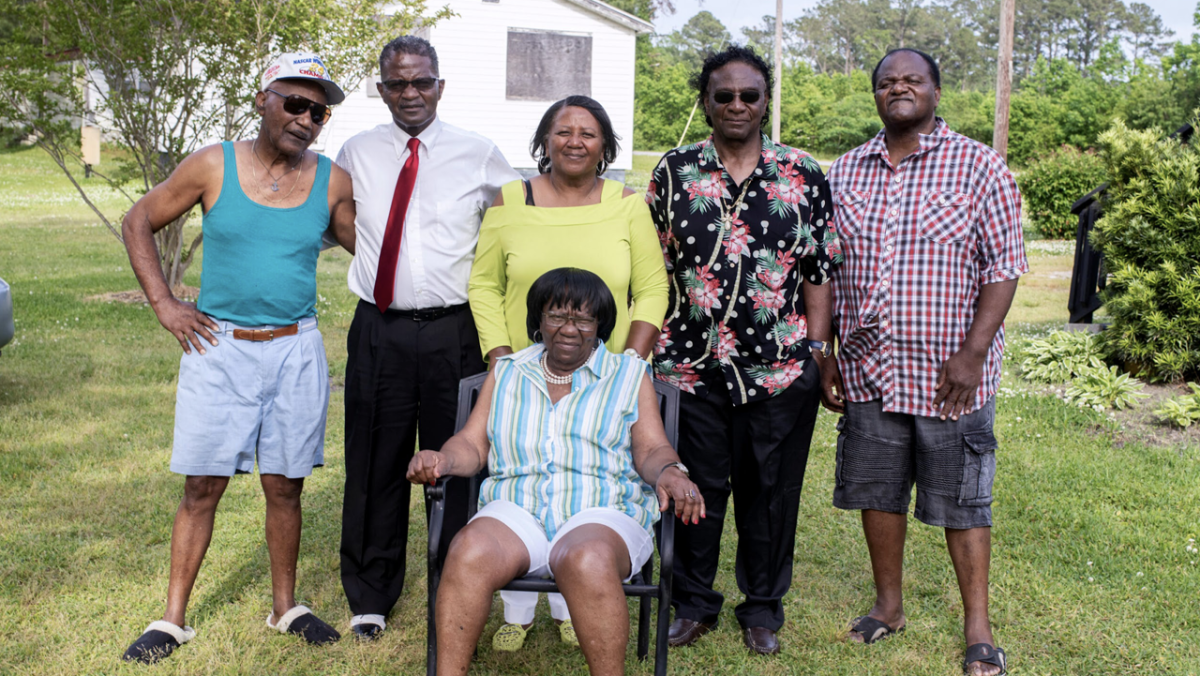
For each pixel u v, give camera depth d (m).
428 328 3.31
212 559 3.92
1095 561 3.96
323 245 3.58
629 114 19.52
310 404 3.28
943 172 3.14
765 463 3.25
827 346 3.35
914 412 3.23
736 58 3.04
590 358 3.00
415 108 3.18
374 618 3.40
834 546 4.22
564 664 3.23
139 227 3.11
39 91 8.97
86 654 3.17
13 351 7.27
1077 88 44.44
